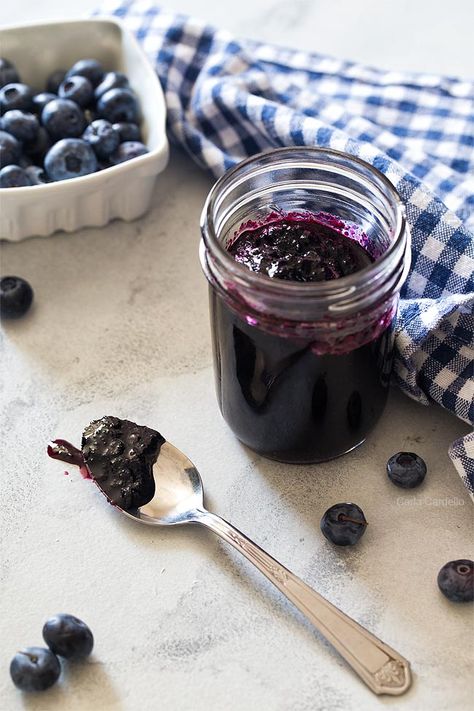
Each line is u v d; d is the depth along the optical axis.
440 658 0.57
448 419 0.64
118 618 0.59
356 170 0.59
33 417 0.65
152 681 0.57
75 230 0.72
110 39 0.75
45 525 0.61
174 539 0.61
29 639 0.58
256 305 0.57
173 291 0.70
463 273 0.64
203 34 0.76
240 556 0.60
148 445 0.62
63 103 0.72
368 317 0.57
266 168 0.60
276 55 0.78
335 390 0.59
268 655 0.57
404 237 0.57
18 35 0.74
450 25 0.81
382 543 0.60
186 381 0.66
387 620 0.58
